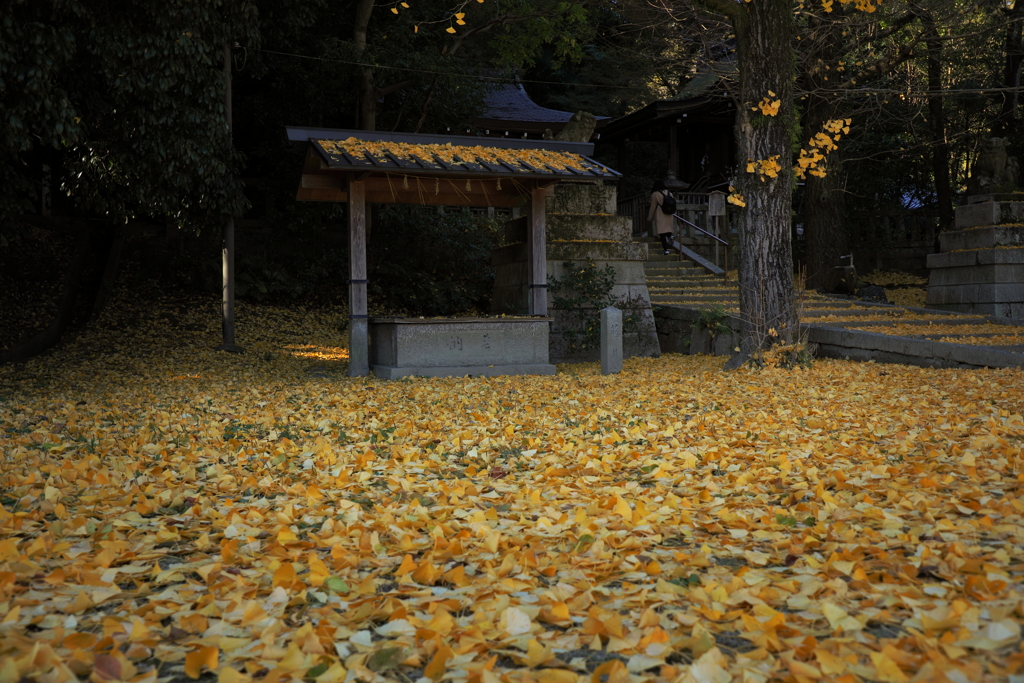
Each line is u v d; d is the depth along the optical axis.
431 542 2.96
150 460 4.94
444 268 18.83
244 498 3.87
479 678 1.79
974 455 4.27
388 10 17.91
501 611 2.22
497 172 10.29
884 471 3.94
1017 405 6.27
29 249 15.96
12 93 8.93
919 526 2.91
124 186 12.00
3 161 9.27
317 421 6.50
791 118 9.69
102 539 2.97
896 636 2.03
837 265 17.91
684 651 2.01
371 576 2.47
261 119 17.33
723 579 2.48
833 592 2.28
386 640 2.06
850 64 17.52
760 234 9.77
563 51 19.08
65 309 14.62
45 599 2.32
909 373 8.96
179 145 11.16
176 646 2.01
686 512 3.35
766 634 1.96
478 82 17.48
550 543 2.97
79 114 10.61
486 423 6.29
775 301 9.77
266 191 18.12
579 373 11.02
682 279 16.06
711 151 24.27
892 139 21.34
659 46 19.30
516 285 12.48
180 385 9.92
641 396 7.73
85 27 10.06
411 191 12.13
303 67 16.52
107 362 12.36
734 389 8.09
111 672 1.82
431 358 10.59
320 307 17.69
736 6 9.68
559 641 2.04
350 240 10.63
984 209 13.32
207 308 16.20
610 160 31.83
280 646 1.98
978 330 11.55
